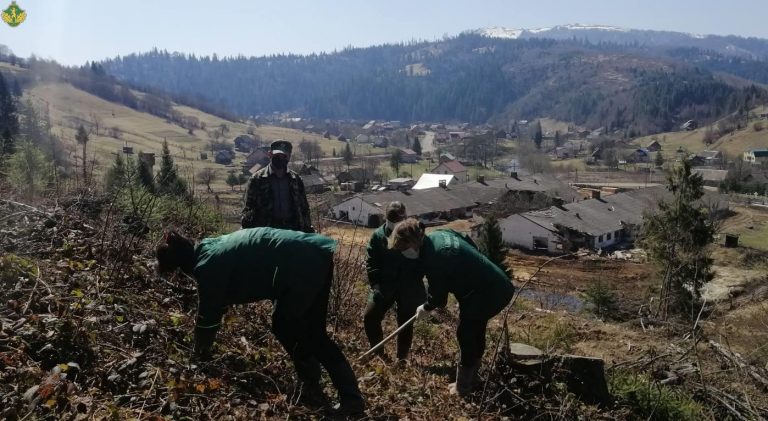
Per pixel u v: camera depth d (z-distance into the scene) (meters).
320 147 148.75
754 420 6.11
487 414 5.33
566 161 136.75
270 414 4.39
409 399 5.30
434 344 7.20
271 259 4.41
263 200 5.96
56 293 4.89
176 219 8.42
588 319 11.32
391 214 5.96
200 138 144.12
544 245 46.78
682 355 7.53
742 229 51.03
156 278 5.99
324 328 4.74
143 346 4.79
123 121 140.50
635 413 6.00
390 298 6.09
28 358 4.13
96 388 4.07
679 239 24.11
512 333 8.45
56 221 6.41
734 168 90.44
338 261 7.37
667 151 153.75
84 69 182.00
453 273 5.03
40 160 9.28
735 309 21.25
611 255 44.81
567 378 5.91
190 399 4.29
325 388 5.16
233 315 5.80
